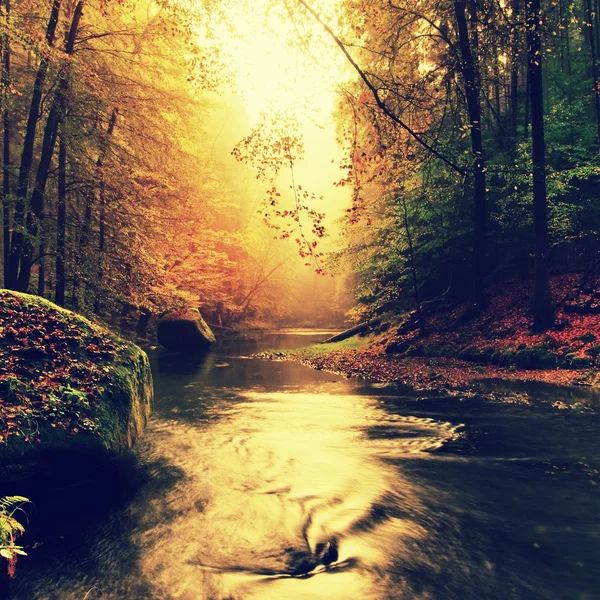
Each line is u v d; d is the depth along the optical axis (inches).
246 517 185.6
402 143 212.7
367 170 211.3
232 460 254.2
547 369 501.0
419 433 304.0
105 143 567.8
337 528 176.1
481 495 202.2
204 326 1098.7
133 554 156.9
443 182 690.8
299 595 133.7
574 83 773.3
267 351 936.9
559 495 199.5
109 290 581.6
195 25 255.9
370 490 211.8
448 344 656.4
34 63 551.5
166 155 642.2
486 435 292.8
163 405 396.8
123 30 580.7
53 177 580.1
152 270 623.5
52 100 523.2
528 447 266.2
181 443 284.7
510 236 752.3
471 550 157.0
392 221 780.0
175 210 702.5
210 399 424.5
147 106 605.9
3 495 189.3
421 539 165.8
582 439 276.8
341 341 1005.8
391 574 144.0
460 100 271.3
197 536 169.9
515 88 786.8
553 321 560.7
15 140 684.1
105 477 226.2
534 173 569.0
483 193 686.5
